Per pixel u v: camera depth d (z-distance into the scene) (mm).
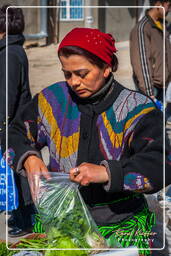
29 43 25844
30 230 5316
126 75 16891
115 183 2742
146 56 6875
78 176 2736
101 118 2939
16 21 4988
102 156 2928
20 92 5051
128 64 19219
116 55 3150
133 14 31078
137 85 7121
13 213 5344
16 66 4945
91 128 2951
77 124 2982
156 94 7215
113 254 2783
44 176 2926
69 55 2783
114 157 2914
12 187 5148
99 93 2904
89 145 2947
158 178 2805
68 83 2902
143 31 6879
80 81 2838
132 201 3033
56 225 2896
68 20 28156
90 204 3016
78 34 2775
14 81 4938
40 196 2920
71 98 3023
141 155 2820
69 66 2814
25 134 3125
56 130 3025
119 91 2967
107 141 2924
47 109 3064
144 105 2912
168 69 7098
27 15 25859
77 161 2967
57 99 3057
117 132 2912
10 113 4922
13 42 5016
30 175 2943
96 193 2994
